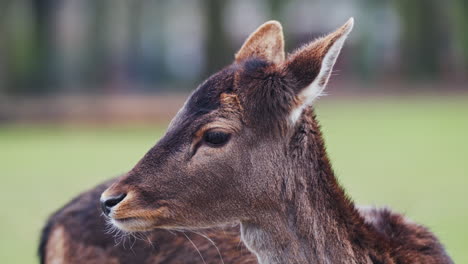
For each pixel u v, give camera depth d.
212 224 5.91
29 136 28.12
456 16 42.06
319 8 50.09
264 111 5.81
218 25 40.25
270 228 5.93
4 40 38.03
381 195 15.80
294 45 46.44
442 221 13.46
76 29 44.56
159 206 5.80
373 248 5.93
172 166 5.79
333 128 28.25
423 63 44.62
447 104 35.84
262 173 5.85
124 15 46.31
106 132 28.88
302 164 5.91
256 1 50.62
